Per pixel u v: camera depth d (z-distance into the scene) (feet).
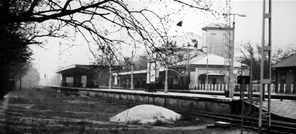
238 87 161.27
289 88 144.77
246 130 51.21
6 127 47.19
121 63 26.08
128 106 110.22
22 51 54.29
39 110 85.87
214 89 181.57
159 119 62.75
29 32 37.99
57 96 176.86
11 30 36.65
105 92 175.01
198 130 51.57
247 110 76.79
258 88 149.89
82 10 22.67
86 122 58.59
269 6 33.71
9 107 91.35
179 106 103.76
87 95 199.11
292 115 67.87
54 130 47.21
